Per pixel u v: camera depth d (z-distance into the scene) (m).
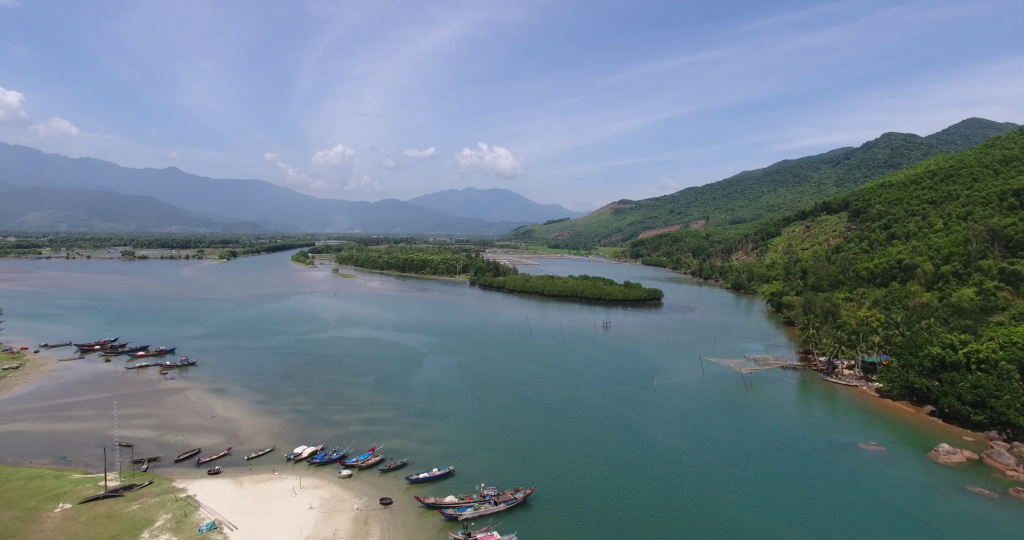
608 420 104.56
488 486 79.44
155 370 131.00
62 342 155.00
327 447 90.94
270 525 68.06
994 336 119.19
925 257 183.12
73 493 73.00
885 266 193.75
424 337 168.12
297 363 137.25
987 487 81.75
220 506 71.88
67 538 63.09
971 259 165.62
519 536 68.44
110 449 88.88
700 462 88.25
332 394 115.69
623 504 75.75
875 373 135.38
